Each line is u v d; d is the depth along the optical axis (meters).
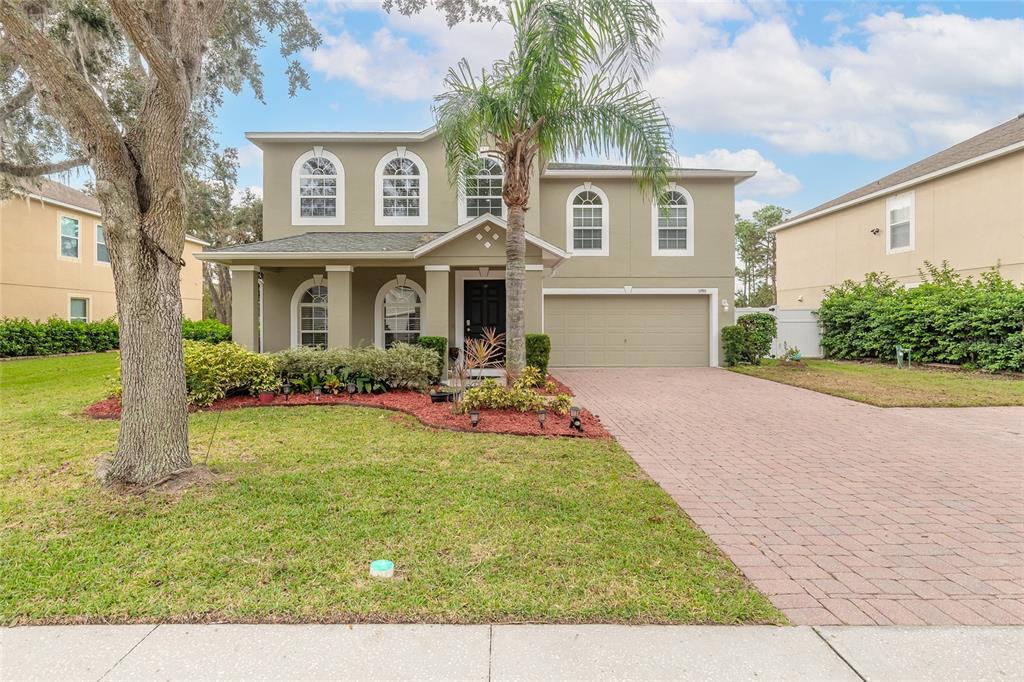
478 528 4.09
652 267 16.48
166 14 4.98
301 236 13.91
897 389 11.29
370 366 9.84
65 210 20.02
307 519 4.22
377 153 14.66
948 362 14.77
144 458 4.84
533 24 8.38
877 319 16.42
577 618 2.94
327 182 14.68
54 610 2.99
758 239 37.94
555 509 4.50
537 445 6.55
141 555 3.63
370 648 2.69
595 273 16.44
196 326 22.25
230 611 2.99
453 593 3.17
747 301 39.31
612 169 16.48
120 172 4.74
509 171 9.52
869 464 6.07
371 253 11.68
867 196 18.95
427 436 6.93
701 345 16.62
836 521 4.38
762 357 16.97
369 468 5.52
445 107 9.19
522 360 9.72
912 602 3.13
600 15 8.08
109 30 10.02
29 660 2.60
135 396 4.87
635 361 16.62
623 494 4.90
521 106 8.92
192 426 7.39
